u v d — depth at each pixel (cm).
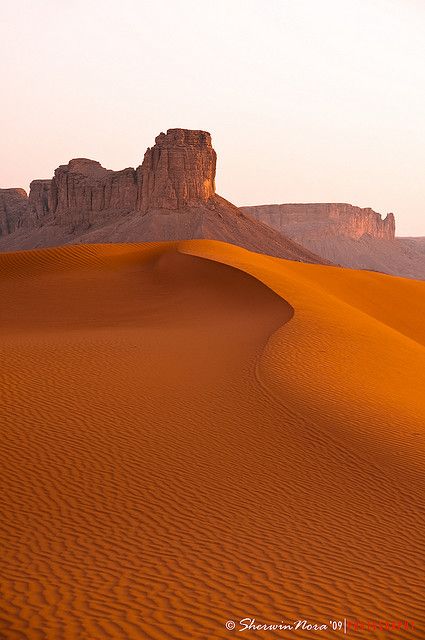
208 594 883
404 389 2077
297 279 4597
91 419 1570
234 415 1623
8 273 4525
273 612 841
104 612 820
